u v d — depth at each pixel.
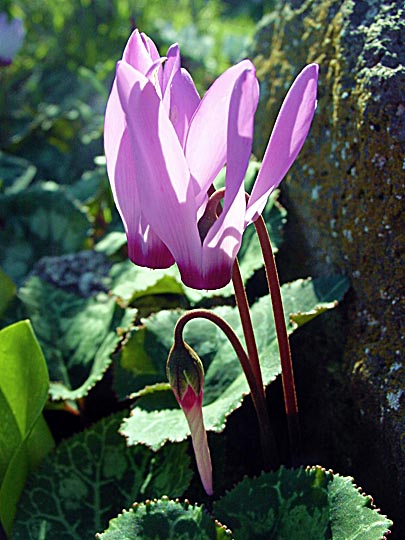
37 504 0.23
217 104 0.15
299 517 0.19
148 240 0.16
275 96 0.29
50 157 0.46
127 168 0.16
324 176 0.25
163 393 0.23
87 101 0.53
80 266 0.33
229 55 0.58
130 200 0.16
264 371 0.22
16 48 0.49
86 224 0.36
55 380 0.26
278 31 0.30
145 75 0.15
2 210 0.37
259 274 0.27
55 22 0.57
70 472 0.23
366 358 0.22
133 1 0.58
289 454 0.25
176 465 0.23
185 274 0.16
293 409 0.21
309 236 0.26
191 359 0.18
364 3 0.24
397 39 0.22
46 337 0.27
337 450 0.24
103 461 0.24
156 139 0.14
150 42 0.17
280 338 0.20
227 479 0.25
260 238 0.19
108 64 0.53
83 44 0.57
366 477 0.22
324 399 0.24
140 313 0.28
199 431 0.18
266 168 0.16
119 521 0.19
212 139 0.15
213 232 0.15
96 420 0.27
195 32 0.61
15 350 0.21
